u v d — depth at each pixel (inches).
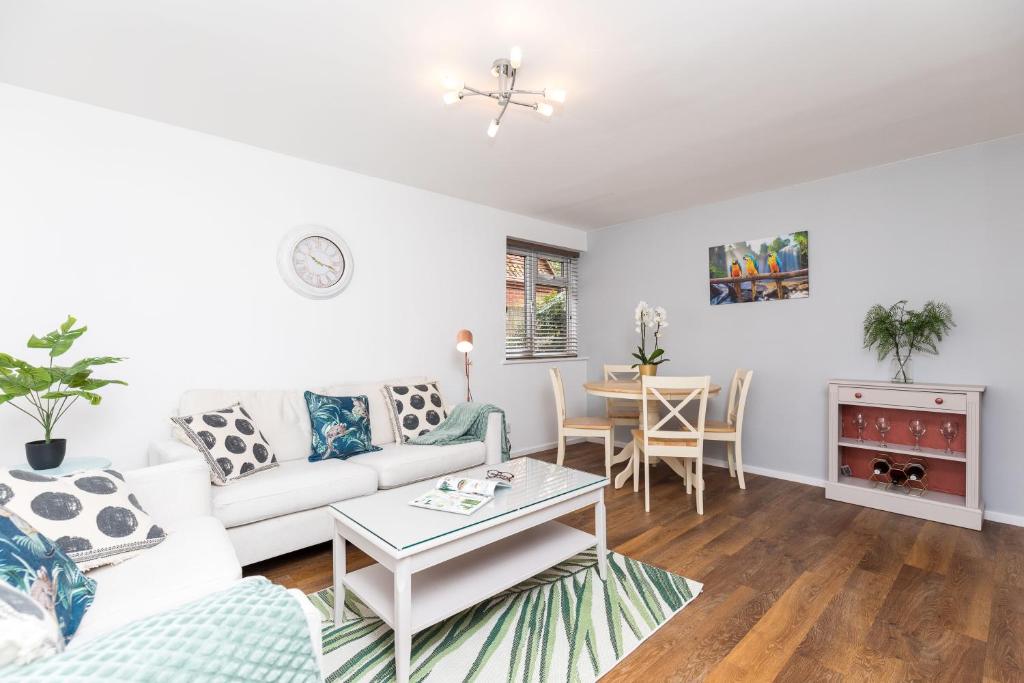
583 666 66.4
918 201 128.5
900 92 94.4
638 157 127.9
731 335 166.4
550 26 73.5
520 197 163.3
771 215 155.9
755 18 71.8
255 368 119.6
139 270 103.4
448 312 161.6
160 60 82.1
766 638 72.3
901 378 131.1
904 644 70.2
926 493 125.0
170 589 53.1
